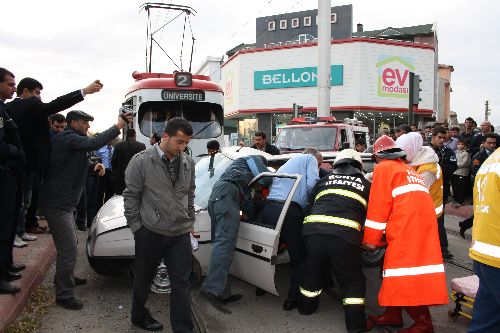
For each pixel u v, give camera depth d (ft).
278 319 14.65
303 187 15.43
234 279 18.86
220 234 14.71
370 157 21.83
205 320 14.44
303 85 91.56
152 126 32.17
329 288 17.53
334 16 131.95
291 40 126.21
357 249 13.53
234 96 100.58
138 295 13.11
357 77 88.12
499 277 9.39
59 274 14.99
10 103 13.96
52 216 14.52
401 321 13.93
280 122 96.58
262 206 15.51
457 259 21.74
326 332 13.66
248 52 96.43
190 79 32.86
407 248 12.32
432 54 92.89
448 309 15.67
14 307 13.48
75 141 14.21
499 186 9.36
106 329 13.65
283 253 16.48
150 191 12.32
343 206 13.71
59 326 13.76
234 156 18.38
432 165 19.33
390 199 12.73
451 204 34.83
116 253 15.72
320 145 36.04
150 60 42.01
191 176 13.07
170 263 12.58
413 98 34.81
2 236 13.80
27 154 13.91
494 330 9.75
